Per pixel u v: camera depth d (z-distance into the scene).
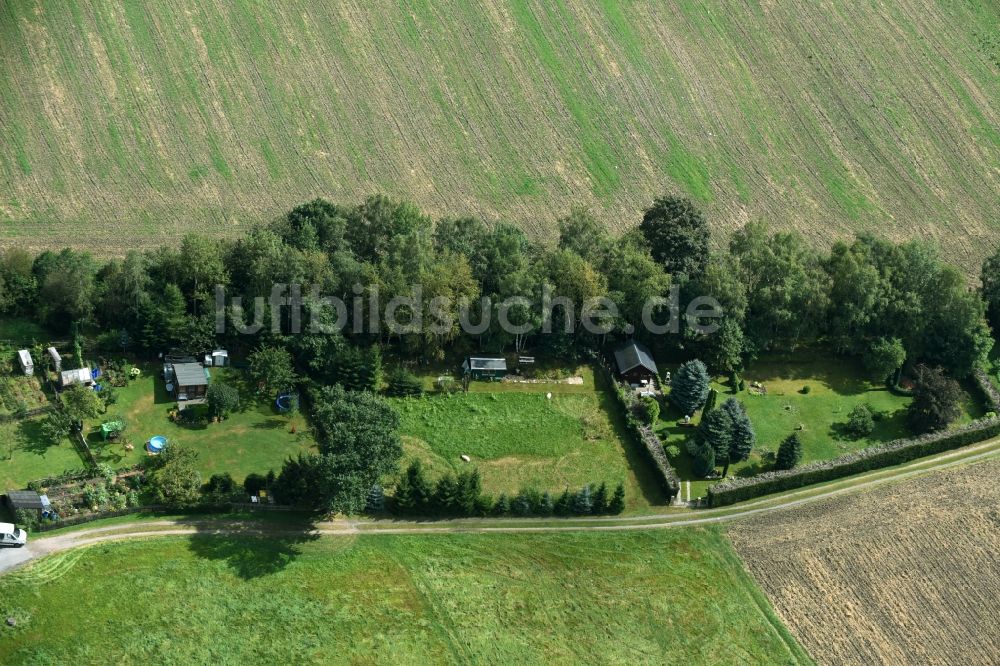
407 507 144.88
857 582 140.38
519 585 137.00
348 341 169.75
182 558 134.50
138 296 164.88
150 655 122.50
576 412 166.00
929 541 146.50
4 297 168.00
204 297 167.12
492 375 170.50
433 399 165.50
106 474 143.38
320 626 128.38
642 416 164.38
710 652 130.50
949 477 158.50
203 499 141.25
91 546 134.38
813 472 155.38
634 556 142.62
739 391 172.12
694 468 156.38
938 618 136.00
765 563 142.62
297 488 141.88
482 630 130.38
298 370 166.62
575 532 145.88
